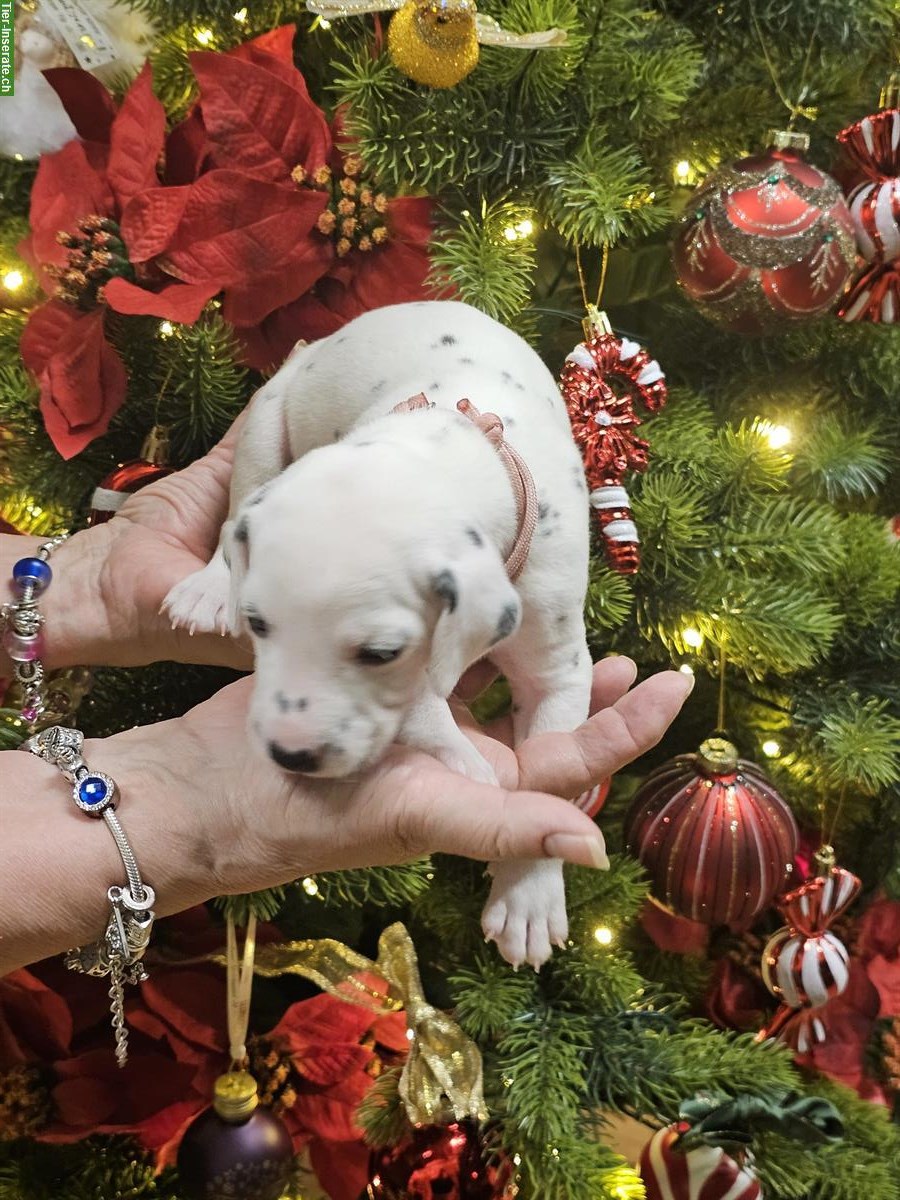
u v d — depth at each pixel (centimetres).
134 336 122
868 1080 135
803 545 121
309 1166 138
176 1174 121
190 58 110
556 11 110
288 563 77
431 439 89
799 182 113
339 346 111
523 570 96
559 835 68
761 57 126
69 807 82
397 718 81
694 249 117
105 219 113
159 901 81
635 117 117
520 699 105
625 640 130
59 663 110
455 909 121
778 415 136
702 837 115
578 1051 113
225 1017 119
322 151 113
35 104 119
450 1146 106
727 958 143
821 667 133
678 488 121
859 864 147
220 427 129
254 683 89
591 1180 104
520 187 118
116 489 120
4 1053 116
